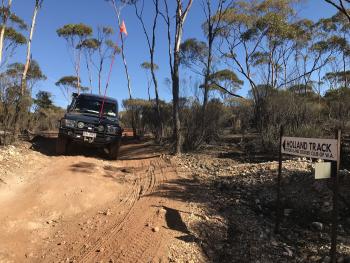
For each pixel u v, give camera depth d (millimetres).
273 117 9602
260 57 16047
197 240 4270
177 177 6934
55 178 6449
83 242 4383
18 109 9438
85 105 9602
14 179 6199
